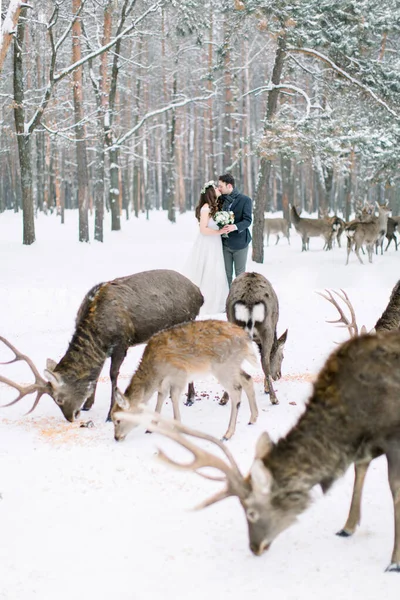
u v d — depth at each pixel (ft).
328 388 10.51
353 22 51.26
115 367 18.86
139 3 79.36
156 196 168.55
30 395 20.99
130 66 96.63
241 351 16.79
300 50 51.67
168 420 10.44
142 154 129.08
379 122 57.06
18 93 57.06
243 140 54.29
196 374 16.90
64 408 18.04
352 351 10.57
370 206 70.64
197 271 27.17
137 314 19.33
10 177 138.51
